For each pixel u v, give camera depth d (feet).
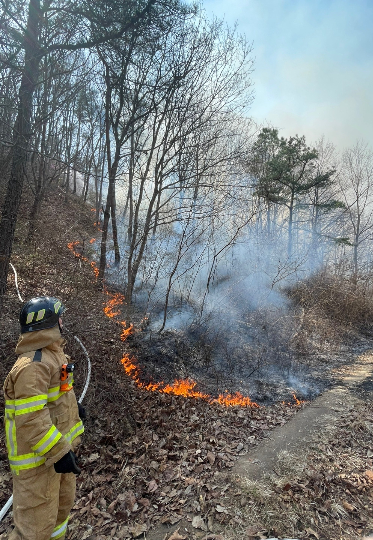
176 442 14.35
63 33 20.45
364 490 10.90
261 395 21.07
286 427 16.01
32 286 24.40
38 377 6.90
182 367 22.85
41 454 6.63
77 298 22.02
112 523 9.91
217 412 17.70
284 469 12.23
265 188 37.91
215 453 13.41
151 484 11.48
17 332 18.30
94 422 15.07
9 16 17.54
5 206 19.51
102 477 12.03
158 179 31.17
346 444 13.98
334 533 9.31
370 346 33.17
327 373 25.07
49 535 7.15
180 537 9.20
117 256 37.65
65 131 54.75
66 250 35.50
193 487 11.30
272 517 9.86
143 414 16.57
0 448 12.93
